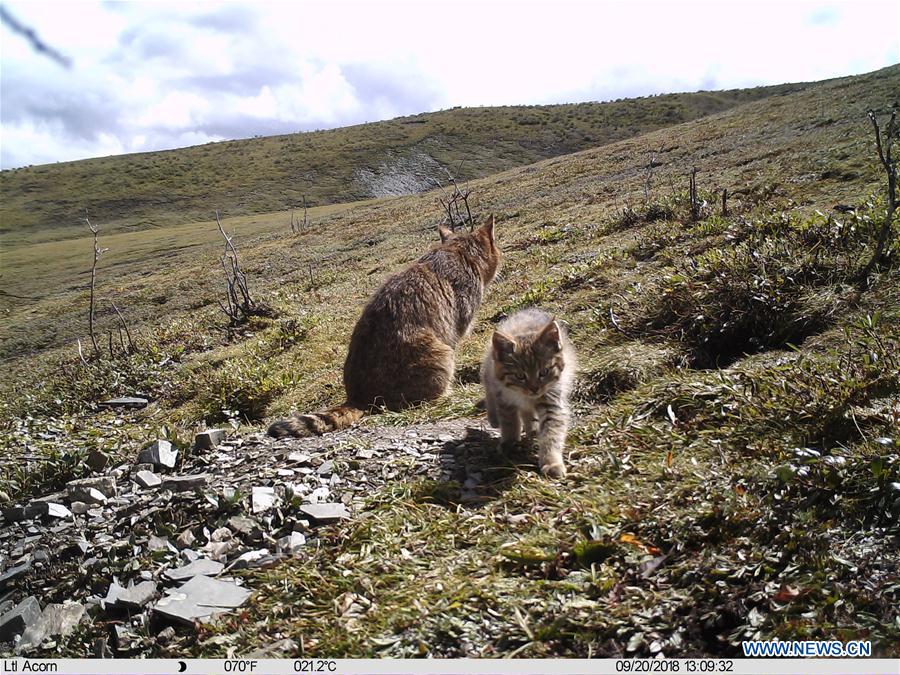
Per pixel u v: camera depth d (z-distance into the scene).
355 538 0.91
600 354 1.46
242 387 1.98
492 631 0.72
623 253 2.26
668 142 6.42
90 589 0.96
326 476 1.12
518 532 0.87
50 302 7.39
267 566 0.89
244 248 7.92
